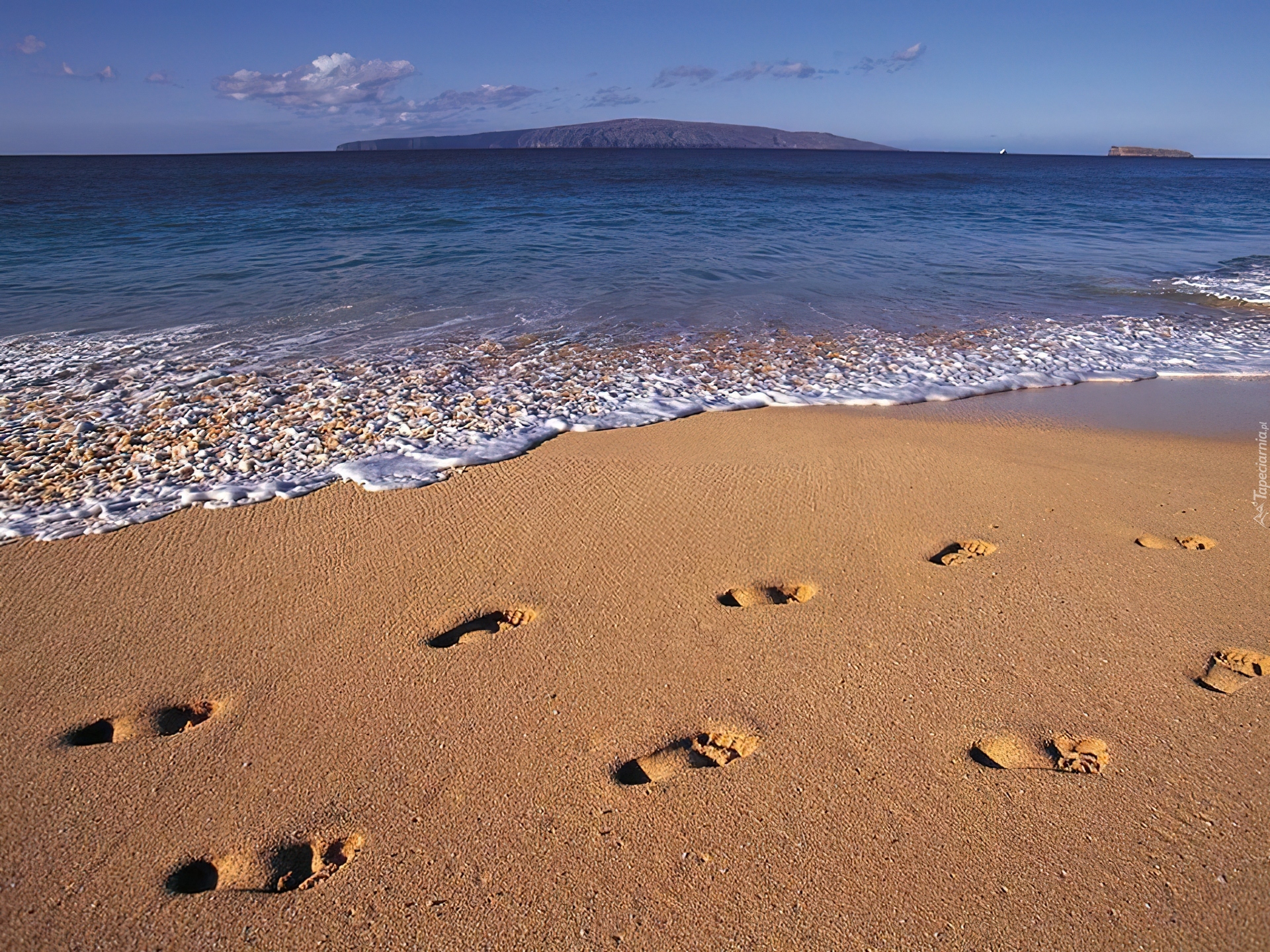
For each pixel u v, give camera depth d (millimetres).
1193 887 1903
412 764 2293
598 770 2281
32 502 3852
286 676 2660
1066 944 1774
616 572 3305
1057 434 5023
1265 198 29344
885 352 6855
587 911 1853
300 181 32000
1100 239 14945
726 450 4621
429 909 1857
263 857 2008
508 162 67062
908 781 2240
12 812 2121
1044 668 2713
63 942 1781
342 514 3766
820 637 2877
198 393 5434
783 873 1948
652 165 58844
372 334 7133
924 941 1784
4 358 6219
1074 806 2145
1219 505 3949
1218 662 2746
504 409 5262
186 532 3590
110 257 11531
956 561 3414
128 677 2654
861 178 37188
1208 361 6812
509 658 2760
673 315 7973
